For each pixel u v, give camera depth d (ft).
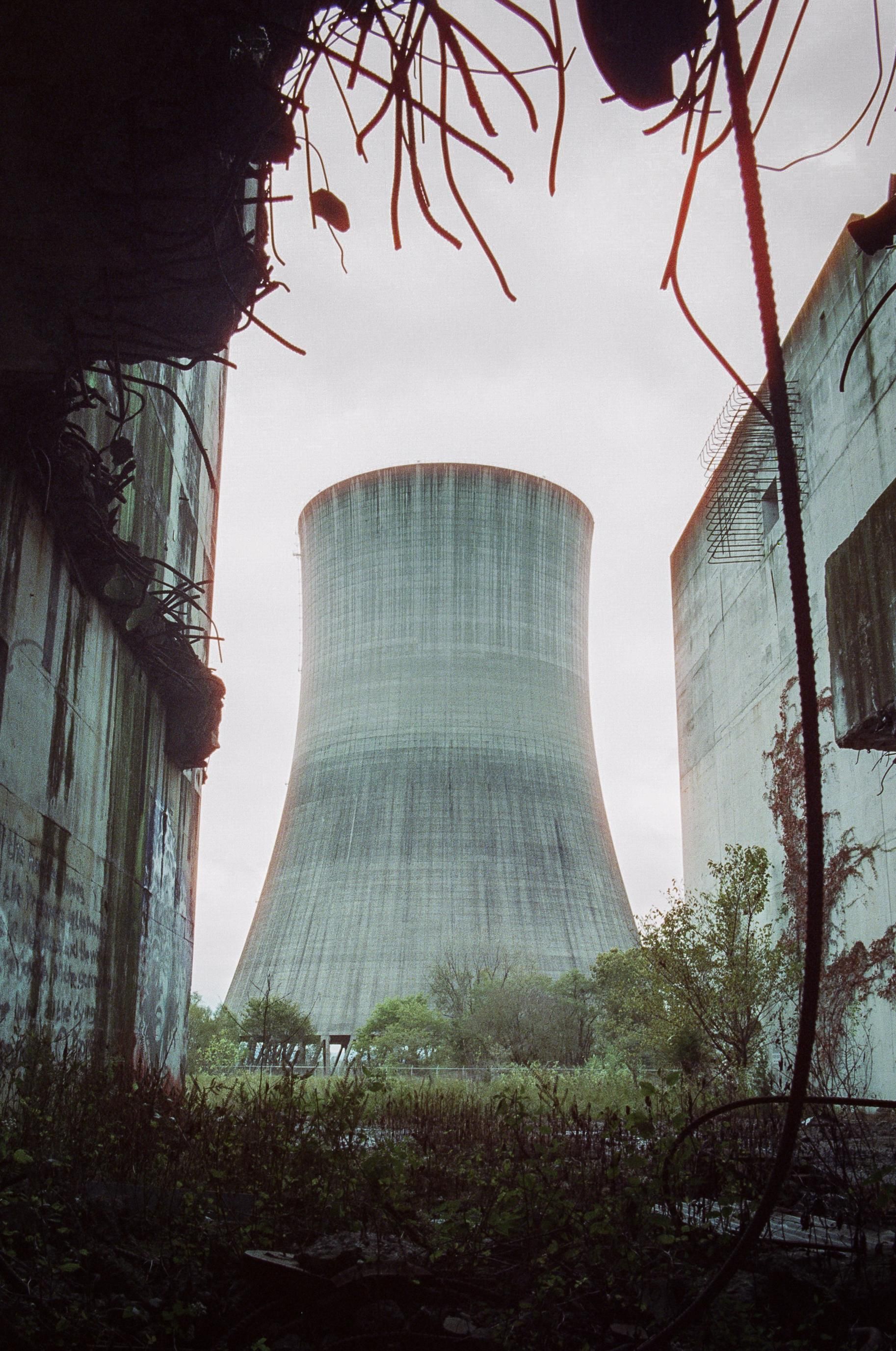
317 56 17.19
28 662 29.14
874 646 32.35
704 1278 15.61
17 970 28.40
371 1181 18.40
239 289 21.34
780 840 86.63
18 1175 17.69
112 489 32.50
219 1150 21.22
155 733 48.57
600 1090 60.64
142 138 17.79
